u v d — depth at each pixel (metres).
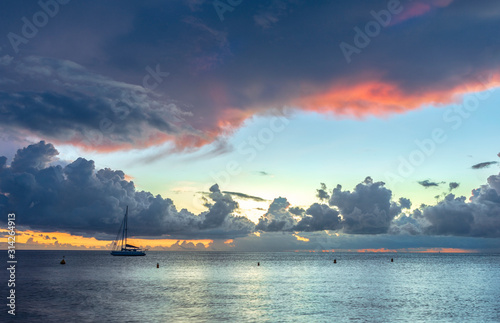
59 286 80.88
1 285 82.62
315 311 51.88
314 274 121.44
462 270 144.12
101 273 119.19
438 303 59.00
